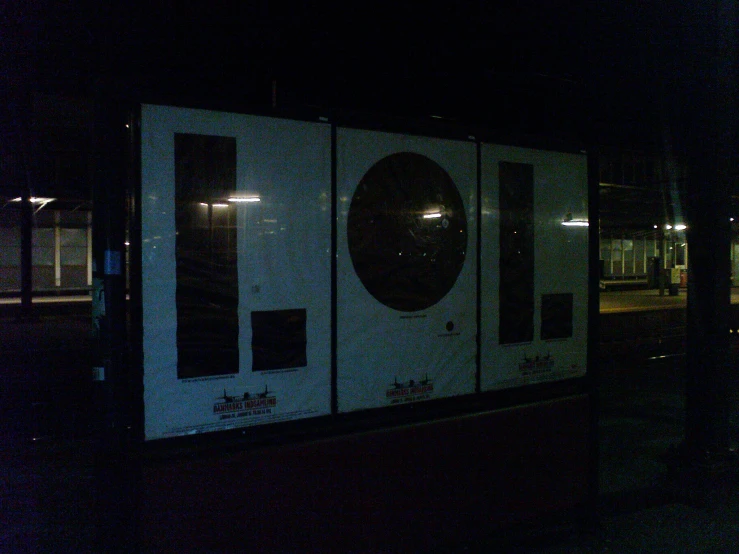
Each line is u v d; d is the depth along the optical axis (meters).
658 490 5.70
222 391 3.44
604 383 11.34
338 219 3.83
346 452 3.75
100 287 3.13
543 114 8.97
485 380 4.49
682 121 5.81
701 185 5.61
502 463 4.42
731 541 4.71
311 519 3.64
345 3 5.81
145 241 3.23
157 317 3.27
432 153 4.25
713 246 5.57
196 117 3.37
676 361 14.03
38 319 21.75
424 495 4.07
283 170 3.63
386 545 3.92
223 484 3.37
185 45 6.89
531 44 6.81
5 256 30.23
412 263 4.14
